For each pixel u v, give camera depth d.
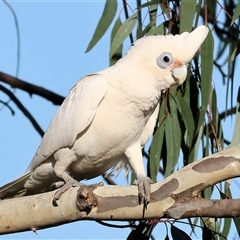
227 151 7.77
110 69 9.77
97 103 9.53
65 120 9.79
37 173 10.23
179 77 9.41
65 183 9.19
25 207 8.55
